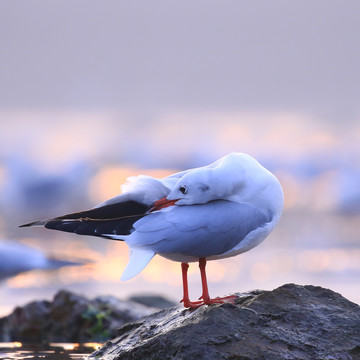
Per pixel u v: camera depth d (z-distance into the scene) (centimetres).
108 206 724
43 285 1563
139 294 1344
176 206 716
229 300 736
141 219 712
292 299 725
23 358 910
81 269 1694
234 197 724
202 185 709
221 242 711
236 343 660
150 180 729
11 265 1031
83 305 1124
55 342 1051
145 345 684
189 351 654
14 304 1383
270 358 649
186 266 760
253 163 739
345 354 665
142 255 698
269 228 735
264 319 689
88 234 707
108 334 1095
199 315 701
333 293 736
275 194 738
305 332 683
